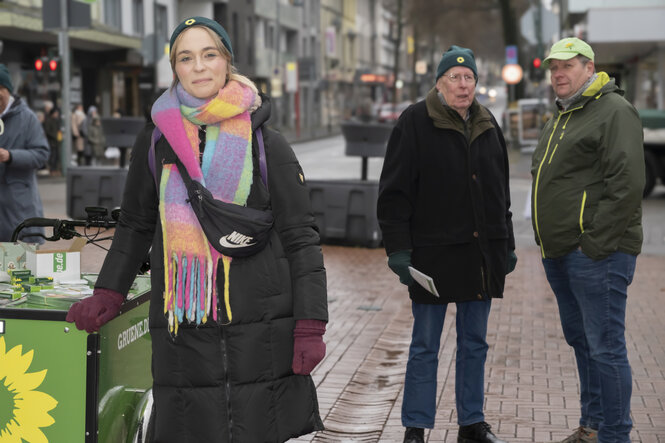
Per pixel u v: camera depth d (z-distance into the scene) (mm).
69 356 3371
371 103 67750
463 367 4902
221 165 3219
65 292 3715
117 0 34938
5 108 6242
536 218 4645
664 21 24578
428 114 4742
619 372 4441
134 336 3791
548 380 6172
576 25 28797
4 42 28328
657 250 12664
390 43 103625
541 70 28328
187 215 3229
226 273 3227
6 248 3996
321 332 3270
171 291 3252
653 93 28094
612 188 4312
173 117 3238
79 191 15047
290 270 3326
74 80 33344
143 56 35250
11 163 6145
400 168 4738
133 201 3422
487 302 4863
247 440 3232
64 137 20547
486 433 4879
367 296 9438
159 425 3309
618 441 4469
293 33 65562
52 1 19453
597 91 4473
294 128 63156
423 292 4797
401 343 7316
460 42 64750
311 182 13391
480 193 4738
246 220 3199
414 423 4840
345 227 13148
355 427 5242
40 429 3412
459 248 4754
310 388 3418
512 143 33281
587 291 4473
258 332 3254
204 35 3252
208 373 3232
